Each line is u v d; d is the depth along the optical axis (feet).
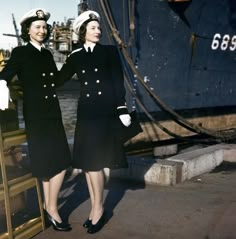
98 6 20.53
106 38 20.79
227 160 17.74
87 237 9.57
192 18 23.00
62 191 13.67
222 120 28.40
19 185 9.05
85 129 9.49
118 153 9.77
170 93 23.47
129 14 20.57
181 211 11.29
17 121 10.10
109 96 9.55
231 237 9.36
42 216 9.93
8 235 8.62
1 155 8.43
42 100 9.11
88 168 9.49
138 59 21.54
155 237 9.50
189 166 14.89
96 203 9.95
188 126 23.68
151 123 22.91
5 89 8.21
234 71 27.40
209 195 12.79
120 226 10.24
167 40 22.45
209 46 24.76
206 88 25.59
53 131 9.28
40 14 9.11
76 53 9.71
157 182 14.12
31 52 9.10
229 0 24.26
